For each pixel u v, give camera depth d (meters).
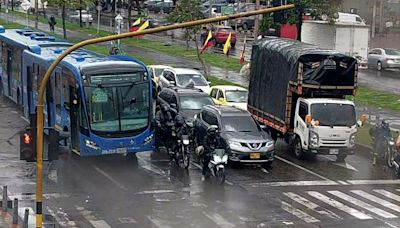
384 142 51.62
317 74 52.94
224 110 52.78
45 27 142.38
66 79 51.03
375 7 144.50
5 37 76.50
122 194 42.41
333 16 101.62
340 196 43.03
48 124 56.69
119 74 48.44
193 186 44.53
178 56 109.81
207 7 148.75
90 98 47.72
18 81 70.19
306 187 45.03
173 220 37.34
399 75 98.25
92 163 50.34
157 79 78.56
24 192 42.22
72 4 122.56
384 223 37.56
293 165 51.25
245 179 46.78
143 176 46.94
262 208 39.94
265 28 95.69
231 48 121.75
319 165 51.53
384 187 45.56
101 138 47.81
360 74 98.19
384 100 77.12
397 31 146.75
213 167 44.62
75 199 41.16
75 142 49.66
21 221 36.44
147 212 38.78
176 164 49.91
